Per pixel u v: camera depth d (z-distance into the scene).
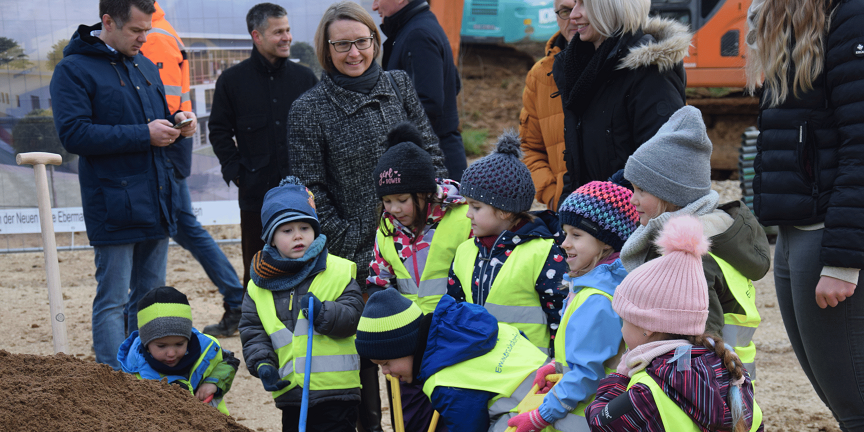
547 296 2.95
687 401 2.10
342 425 3.32
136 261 4.88
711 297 2.54
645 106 3.46
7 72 7.60
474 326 2.79
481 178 3.07
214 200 7.96
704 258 2.59
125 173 4.43
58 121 4.29
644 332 2.26
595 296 2.57
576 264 2.76
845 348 2.94
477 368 2.75
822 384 3.08
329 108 3.98
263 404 4.70
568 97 3.78
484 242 3.20
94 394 2.74
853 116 2.71
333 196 4.06
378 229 3.70
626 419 2.17
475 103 15.89
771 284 7.16
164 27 6.12
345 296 3.37
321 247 3.38
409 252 3.51
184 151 5.76
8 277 7.84
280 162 5.28
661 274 2.21
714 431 2.12
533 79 4.48
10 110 7.65
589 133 3.70
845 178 2.74
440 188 3.51
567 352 2.56
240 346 5.69
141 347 3.51
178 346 3.45
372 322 2.87
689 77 11.18
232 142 5.38
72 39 4.45
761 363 5.21
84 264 8.28
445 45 5.02
